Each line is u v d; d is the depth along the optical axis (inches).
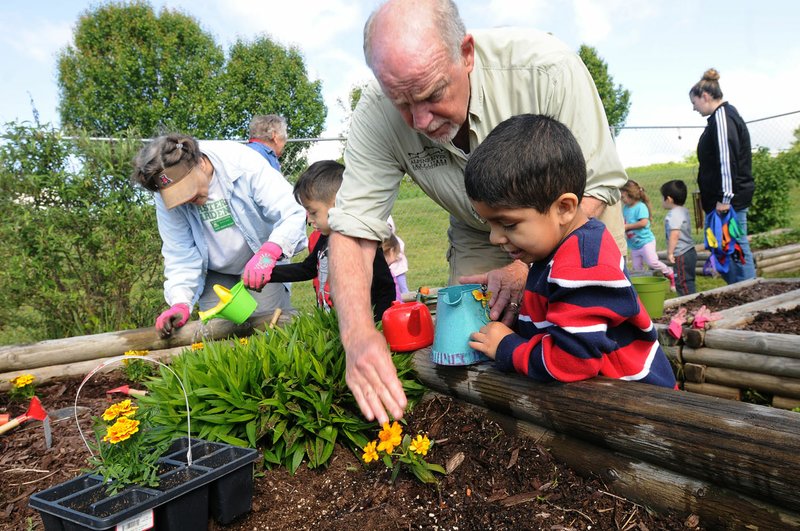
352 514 76.0
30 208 193.3
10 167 193.2
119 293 204.8
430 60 74.5
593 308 68.9
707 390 144.6
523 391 81.0
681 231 275.9
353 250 97.6
